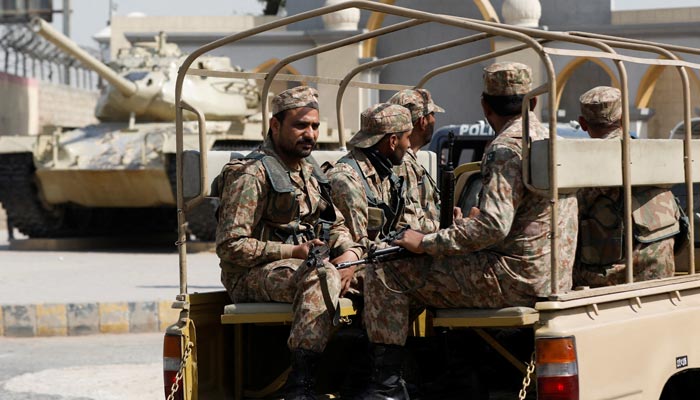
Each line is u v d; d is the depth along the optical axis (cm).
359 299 1381
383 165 1416
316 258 1246
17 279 3888
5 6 9581
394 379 1238
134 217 6209
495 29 1177
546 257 1216
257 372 1405
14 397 2089
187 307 1295
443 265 1234
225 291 1360
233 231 1306
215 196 1361
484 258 1221
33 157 5419
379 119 1399
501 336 1454
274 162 1338
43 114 10075
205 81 5456
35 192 5619
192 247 5409
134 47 5712
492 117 1280
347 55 7725
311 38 7931
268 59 8044
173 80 5459
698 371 1426
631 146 1288
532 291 1213
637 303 1277
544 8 7912
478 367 1452
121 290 3459
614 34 7662
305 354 1235
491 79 1265
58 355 2614
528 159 1170
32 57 9656
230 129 5134
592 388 1173
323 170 1487
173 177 5206
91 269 4347
